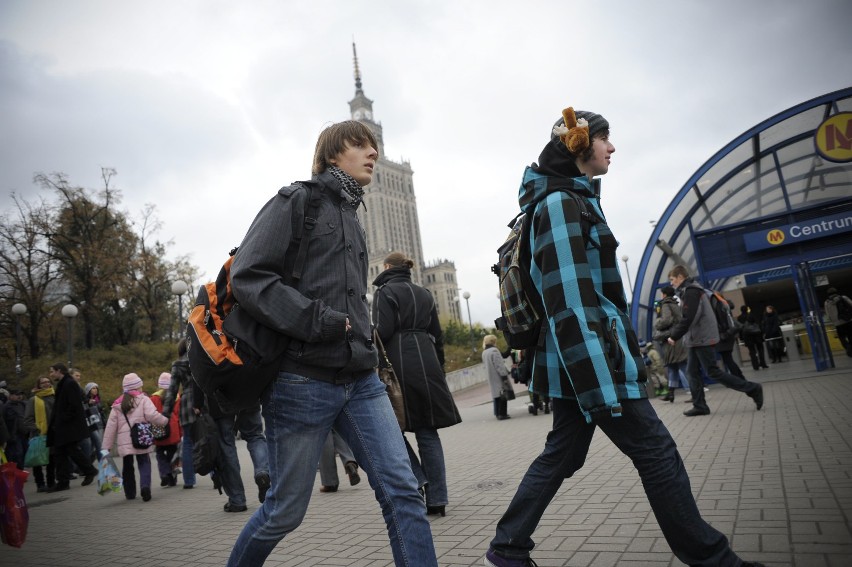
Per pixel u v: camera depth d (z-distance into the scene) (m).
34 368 33.94
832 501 3.53
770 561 2.71
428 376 4.68
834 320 15.37
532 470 2.69
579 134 2.57
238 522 5.55
